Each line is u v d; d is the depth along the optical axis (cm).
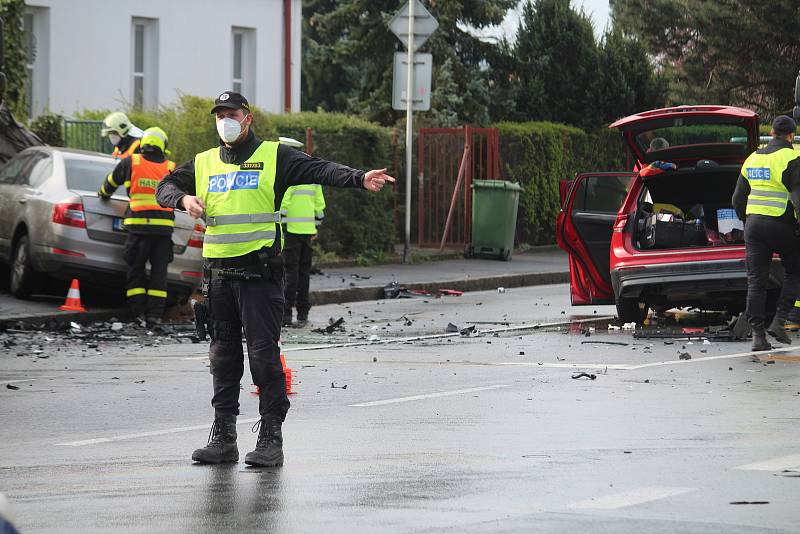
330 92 10788
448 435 1998
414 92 5794
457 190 6375
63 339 3378
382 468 1739
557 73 8444
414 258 6050
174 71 7300
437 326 3806
